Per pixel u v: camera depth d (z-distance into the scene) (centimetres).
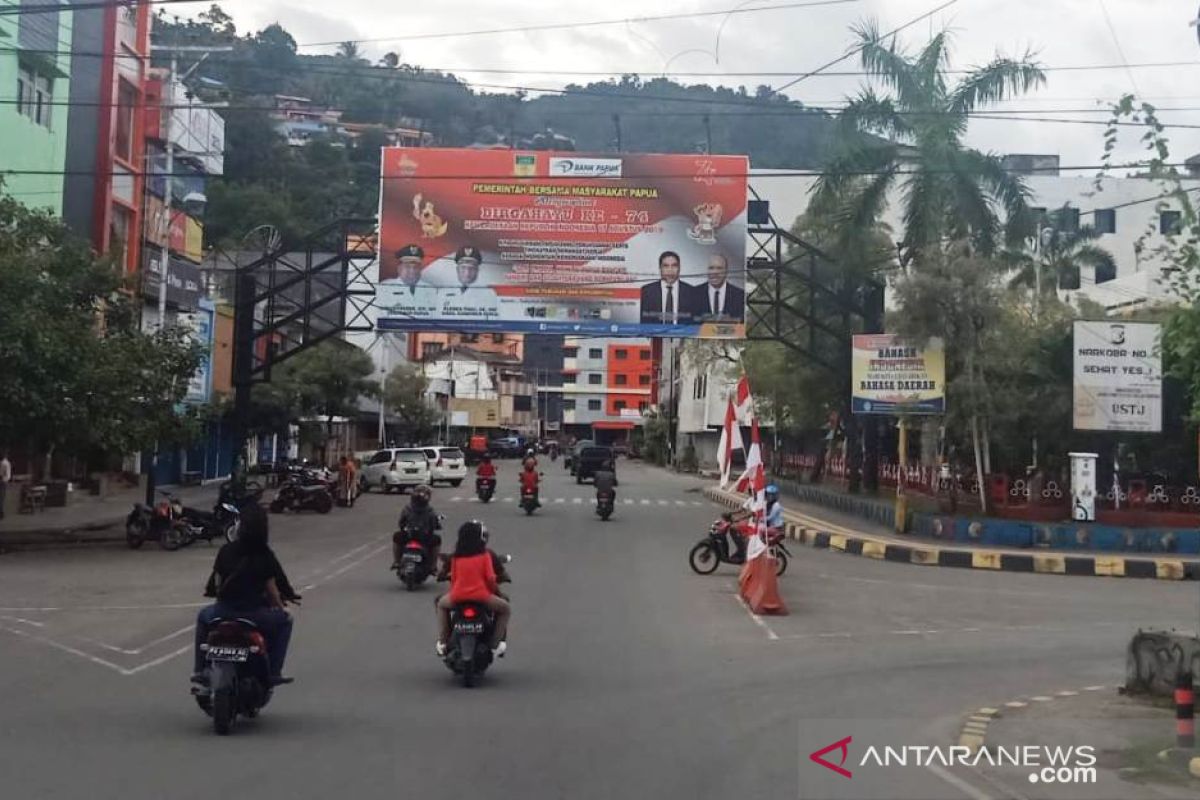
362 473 4997
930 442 4172
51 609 1641
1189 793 812
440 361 10962
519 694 1112
